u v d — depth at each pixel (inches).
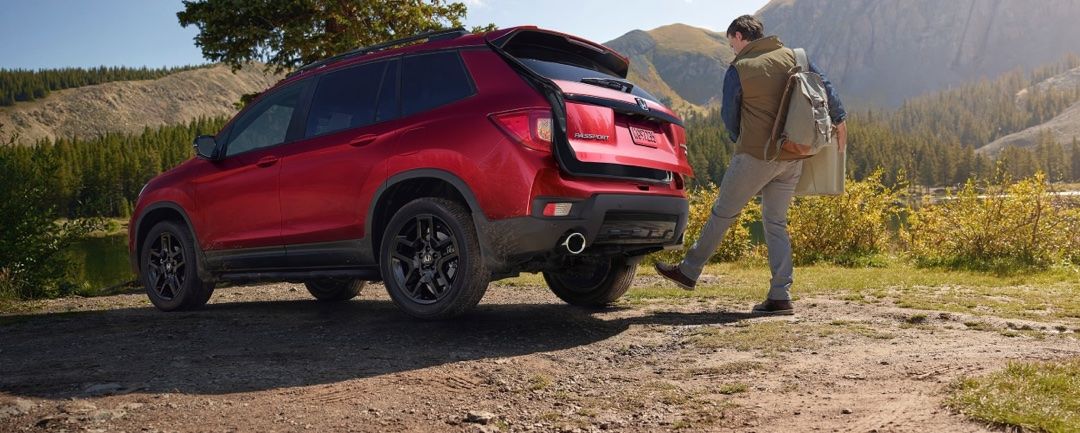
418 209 179.3
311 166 200.7
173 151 5851.4
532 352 156.0
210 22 536.1
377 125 190.7
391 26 601.3
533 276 362.9
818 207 509.0
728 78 194.2
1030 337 158.4
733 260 558.3
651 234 186.2
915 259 462.9
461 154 169.9
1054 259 394.3
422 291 186.1
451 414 111.3
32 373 140.6
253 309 241.3
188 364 147.0
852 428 96.0
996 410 94.0
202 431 102.9
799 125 185.5
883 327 176.1
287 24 546.6
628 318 202.8
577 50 195.0
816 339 159.3
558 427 104.5
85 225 391.5
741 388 118.9
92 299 321.1
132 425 105.4
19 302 316.8
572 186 164.1
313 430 103.6
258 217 214.4
